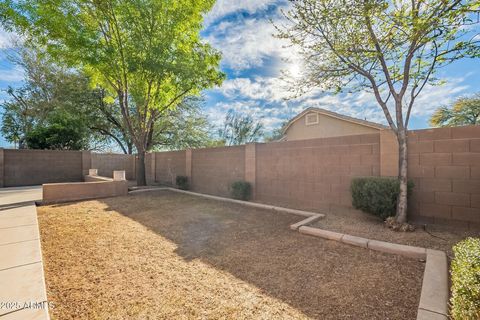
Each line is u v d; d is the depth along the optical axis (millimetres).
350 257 3248
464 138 4062
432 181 4363
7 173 11555
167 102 11828
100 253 3430
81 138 15680
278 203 7043
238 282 2629
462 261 1881
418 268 2854
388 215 4473
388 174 4961
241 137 25719
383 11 4059
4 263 2854
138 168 11305
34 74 16938
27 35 8336
